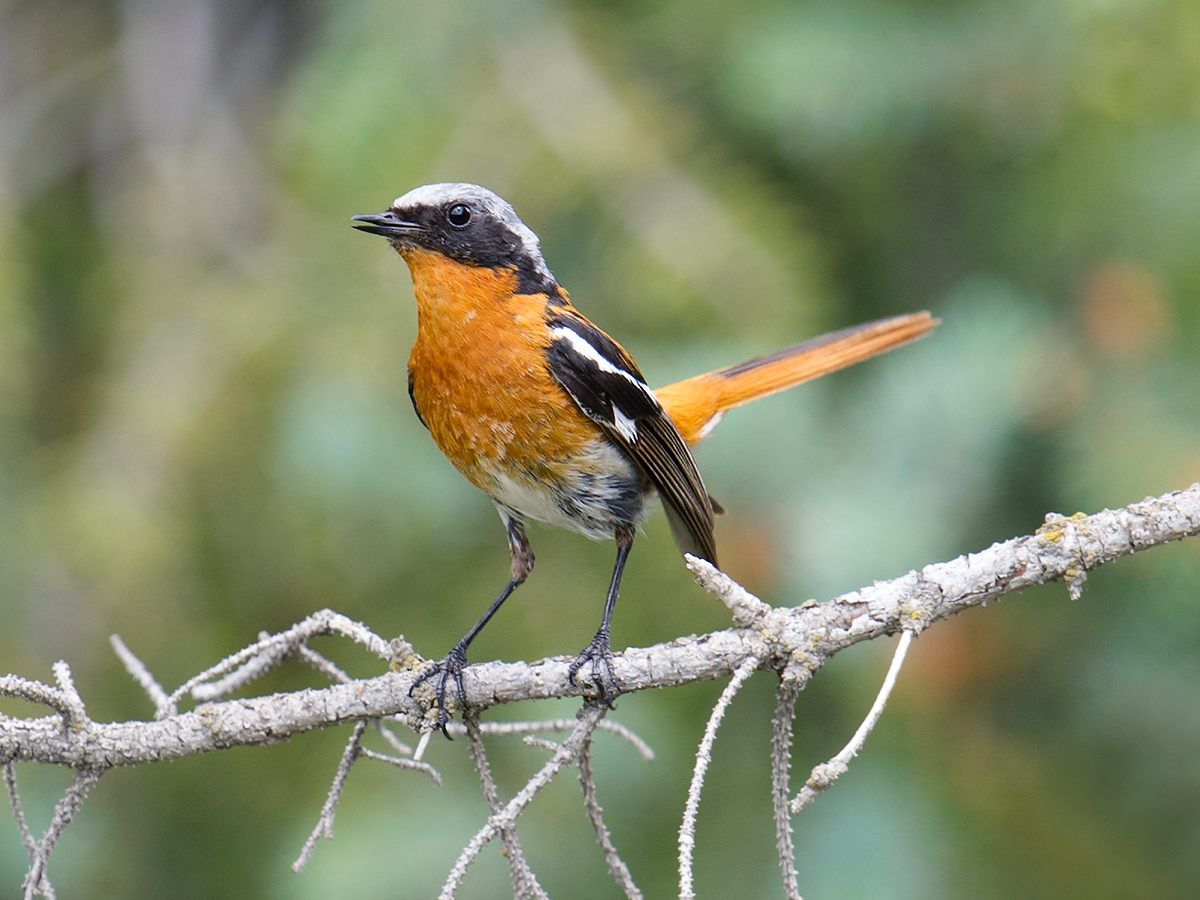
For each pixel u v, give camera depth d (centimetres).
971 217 1112
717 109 1091
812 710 1011
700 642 684
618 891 961
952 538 944
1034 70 1040
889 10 1056
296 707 699
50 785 1015
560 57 1057
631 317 1035
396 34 1053
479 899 950
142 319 1041
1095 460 955
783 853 644
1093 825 963
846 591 924
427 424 905
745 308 1002
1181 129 1028
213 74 1270
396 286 1026
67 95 1291
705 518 916
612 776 985
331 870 945
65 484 973
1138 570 969
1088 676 1002
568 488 891
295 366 1011
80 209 1249
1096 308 1002
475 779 992
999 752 987
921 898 911
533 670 703
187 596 1014
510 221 887
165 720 688
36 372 1073
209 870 1057
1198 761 970
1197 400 973
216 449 1005
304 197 1070
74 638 967
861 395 1044
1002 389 961
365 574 1038
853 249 1138
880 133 1048
